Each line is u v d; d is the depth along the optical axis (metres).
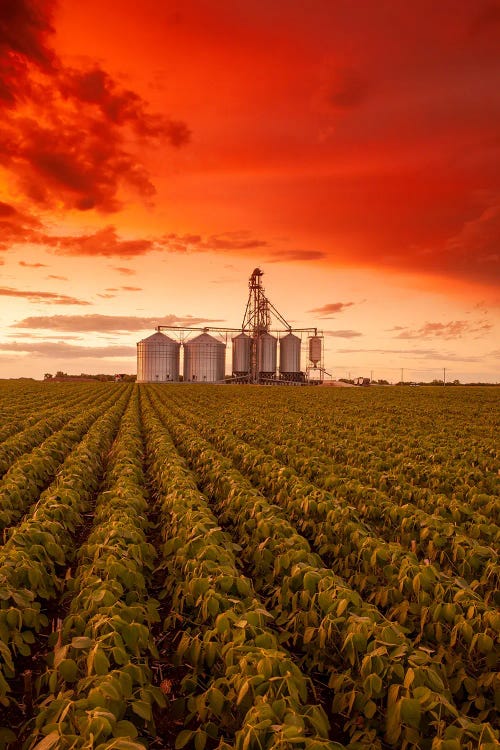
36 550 8.25
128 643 5.84
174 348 108.50
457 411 43.31
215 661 6.13
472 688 6.14
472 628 6.39
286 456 17.75
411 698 4.95
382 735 5.62
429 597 7.20
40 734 4.80
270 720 4.32
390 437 23.36
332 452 19.89
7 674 5.96
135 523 10.24
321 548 10.05
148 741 5.75
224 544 8.83
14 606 7.04
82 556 8.81
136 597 7.32
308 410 40.34
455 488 13.88
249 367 107.69
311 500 11.13
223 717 5.26
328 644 6.62
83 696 5.23
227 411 36.91
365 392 75.44
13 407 35.25
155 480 15.82
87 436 21.17
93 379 144.12
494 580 8.21
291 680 4.84
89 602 6.64
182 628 7.89
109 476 14.47
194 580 7.09
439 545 9.26
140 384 98.81
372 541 8.82
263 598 8.69
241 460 18.36
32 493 13.59
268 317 104.38
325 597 6.67
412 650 5.54
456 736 4.41
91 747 3.99
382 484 13.98
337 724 6.28
